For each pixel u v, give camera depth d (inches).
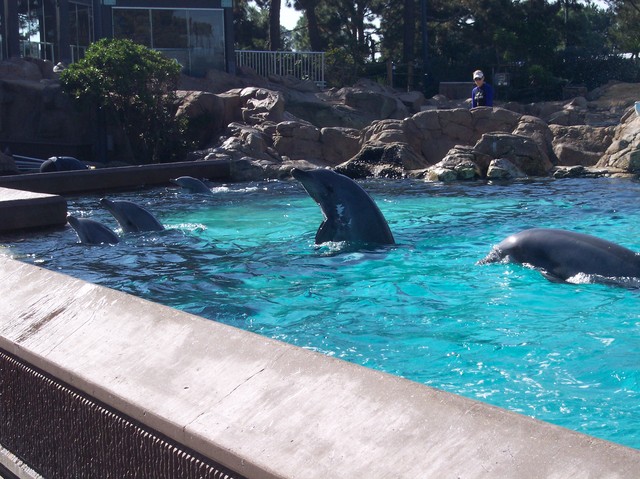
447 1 1654.8
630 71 1475.1
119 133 905.5
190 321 131.8
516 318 245.8
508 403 175.5
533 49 1395.2
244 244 382.3
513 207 505.4
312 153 820.0
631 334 226.8
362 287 290.2
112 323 140.0
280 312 259.0
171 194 610.9
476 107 805.9
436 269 314.3
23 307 160.9
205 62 1110.4
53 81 956.0
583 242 293.1
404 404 97.3
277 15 1503.4
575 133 766.5
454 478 84.6
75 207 542.9
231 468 99.0
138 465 116.3
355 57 1635.1
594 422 164.7
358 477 89.0
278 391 107.3
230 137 832.3
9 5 1026.7
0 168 789.9
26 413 146.4
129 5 1071.0
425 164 755.4
